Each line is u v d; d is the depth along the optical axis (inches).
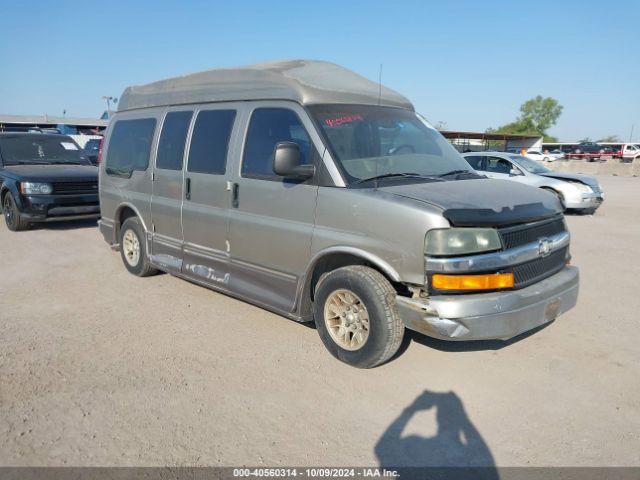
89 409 138.3
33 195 366.6
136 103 254.2
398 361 166.7
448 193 151.5
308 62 197.5
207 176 201.3
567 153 2187.5
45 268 278.1
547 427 131.4
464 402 142.9
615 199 660.1
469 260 137.3
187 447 122.6
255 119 186.1
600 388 150.5
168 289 241.8
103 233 280.5
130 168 249.8
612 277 265.6
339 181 158.1
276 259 177.0
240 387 150.4
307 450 122.0
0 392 146.6
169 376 156.7
